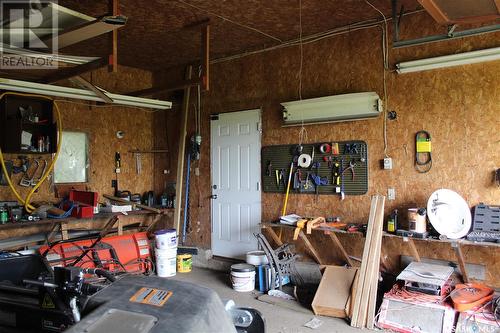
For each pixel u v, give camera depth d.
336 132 4.76
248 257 4.97
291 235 5.14
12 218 4.71
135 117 6.48
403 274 3.67
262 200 5.41
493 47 3.78
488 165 3.86
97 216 5.22
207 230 6.01
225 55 5.78
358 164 4.59
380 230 3.82
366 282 3.72
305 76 5.03
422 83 4.20
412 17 4.24
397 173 4.35
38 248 4.79
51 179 5.46
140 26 4.58
